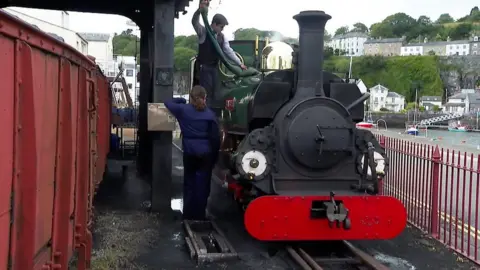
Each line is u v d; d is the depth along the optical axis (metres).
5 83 2.47
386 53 139.00
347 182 6.68
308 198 6.06
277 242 6.95
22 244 2.74
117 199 9.30
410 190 8.37
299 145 6.38
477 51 133.88
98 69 7.21
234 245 6.81
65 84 3.82
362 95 6.96
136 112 16.98
